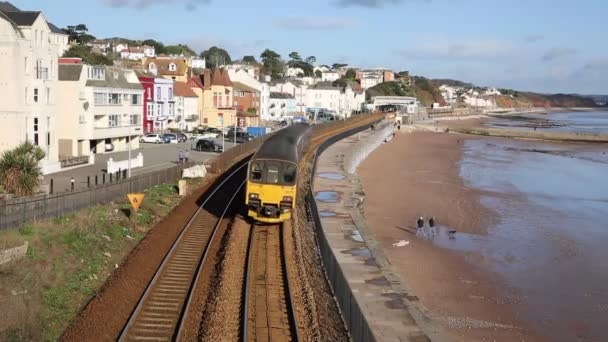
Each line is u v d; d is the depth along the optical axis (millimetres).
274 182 29078
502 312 25906
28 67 40875
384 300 20844
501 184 62594
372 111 172000
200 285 20406
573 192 59375
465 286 29047
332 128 95250
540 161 88500
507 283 29922
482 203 51000
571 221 45281
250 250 24047
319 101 155000
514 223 43781
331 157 63406
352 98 176625
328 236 29656
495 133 145000
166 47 179625
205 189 40688
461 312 25594
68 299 18516
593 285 30156
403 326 18609
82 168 46500
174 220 30641
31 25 41062
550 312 26250
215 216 31969
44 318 16766
